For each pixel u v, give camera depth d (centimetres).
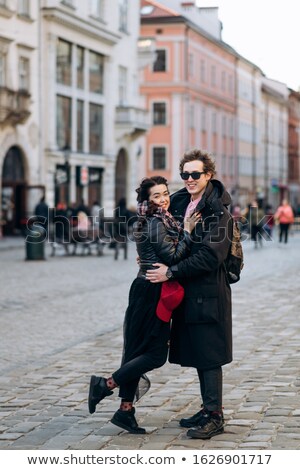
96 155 5181
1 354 1129
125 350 718
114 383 706
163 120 7181
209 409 700
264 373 954
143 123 5575
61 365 1041
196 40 7450
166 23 7106
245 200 9244
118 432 717
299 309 1524
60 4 4659
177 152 7162
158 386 902
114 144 5431
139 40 5759
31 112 4494
